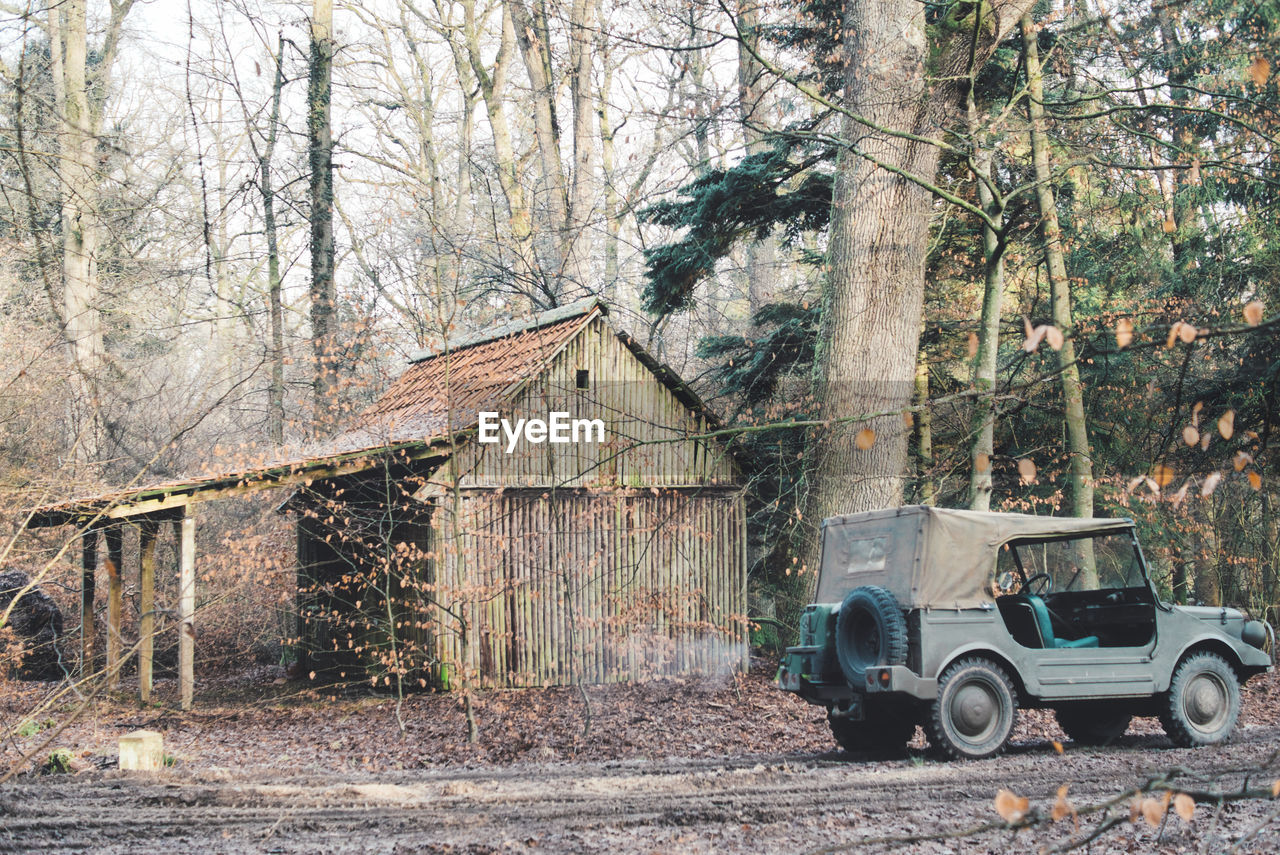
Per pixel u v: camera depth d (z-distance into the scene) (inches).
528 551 620.7
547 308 967.6
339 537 689.6
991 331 638.5
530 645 617.3
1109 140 631.2
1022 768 336.8
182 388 930.7
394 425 652.1
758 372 765.3
